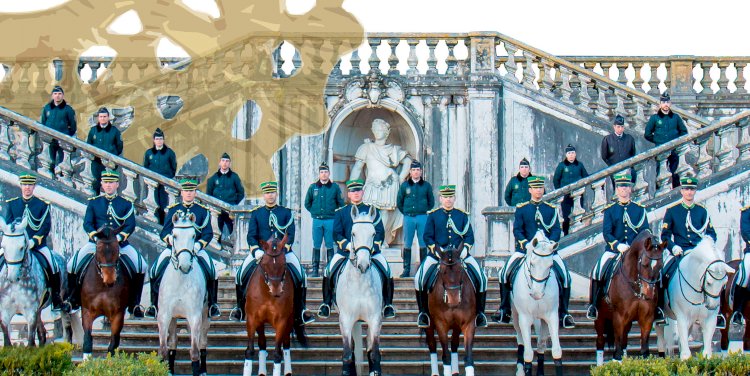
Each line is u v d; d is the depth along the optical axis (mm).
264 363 16859
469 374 16266
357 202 17172
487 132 24188
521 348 17500
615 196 18203
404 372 18250
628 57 25547
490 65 24328
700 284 16188
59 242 19969
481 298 16969
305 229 23891
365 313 16344
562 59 24344
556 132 24172
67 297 17531
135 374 13414
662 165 20578
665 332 17812
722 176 20297
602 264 17312
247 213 20484
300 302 17156
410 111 24203
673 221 17734
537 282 16328
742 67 25766
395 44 24406
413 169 20938
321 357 18531
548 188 24109
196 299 16453
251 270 16953
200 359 17250
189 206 17484
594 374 13766
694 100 25516
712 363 13570
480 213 24047
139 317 18109
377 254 17109
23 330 19750
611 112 24250
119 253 16656
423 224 20953
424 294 17031
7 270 16078
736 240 20188
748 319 17359
